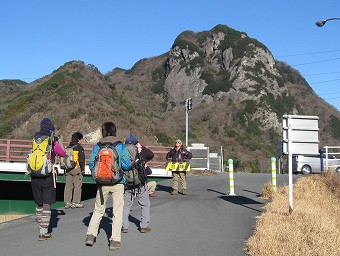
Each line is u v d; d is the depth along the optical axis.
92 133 52.16
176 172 16.55
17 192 22.84
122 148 7.64
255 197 15.61
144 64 114.69
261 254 7.11
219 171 32.41
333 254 7.44
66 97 58.22
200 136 72.88
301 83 104.69
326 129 86.62
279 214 10.54
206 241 8.42
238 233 9.18
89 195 24.02
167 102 91.38
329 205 14.81
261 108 82.44
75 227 9.71
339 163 30.91
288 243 7.47
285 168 40.78
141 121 63.03
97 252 7.44
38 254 7.28
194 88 90.75
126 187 8.75
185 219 10.88
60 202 20.97
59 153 8.00
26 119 53.59
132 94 92.12
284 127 10.93
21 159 24.53
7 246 7.85
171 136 59.69
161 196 16.09
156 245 8.03
